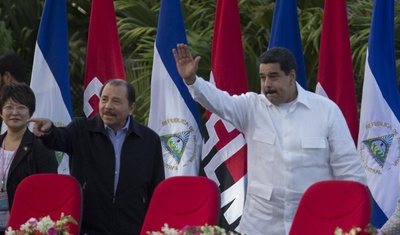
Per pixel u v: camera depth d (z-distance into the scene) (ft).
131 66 76.74
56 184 47.44
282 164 48.11
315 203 43.65
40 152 51.16
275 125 48.47
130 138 49.62
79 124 49.75
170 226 45.62
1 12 79.46
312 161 48.11
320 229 43.29
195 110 61.62
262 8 76.48
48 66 62.69
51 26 62.85
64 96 62.80
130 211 49.11
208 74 72.64
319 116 48.32
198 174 61.57
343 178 48.21
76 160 49.44
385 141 60.13
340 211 43.06
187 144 61.21
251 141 49.03
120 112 49.11
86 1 80.18
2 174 50.98
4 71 57.72
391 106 60.34
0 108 51.83
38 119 48.01
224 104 48.49
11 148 51.44
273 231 48.26
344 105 61.72
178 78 61.52
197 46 72.64
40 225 41.68
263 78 48.21
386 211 59.67
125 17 79.36
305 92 48.73
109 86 49.39
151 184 50.03
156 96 62.13
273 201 48.26
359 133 60.90
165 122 61.62
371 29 60.70
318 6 77.92
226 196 60.59
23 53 78.95
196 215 45.32
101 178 49.11
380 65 60.54
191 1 79.20
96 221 48.98
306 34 73.67
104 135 49.34
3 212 51.01
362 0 79.51
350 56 61.77
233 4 61.77
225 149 60.64
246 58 72.13
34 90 62.59
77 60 79.00
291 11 61.36
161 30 61.98
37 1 79.36
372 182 60.08
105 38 62.69
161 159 50.39
